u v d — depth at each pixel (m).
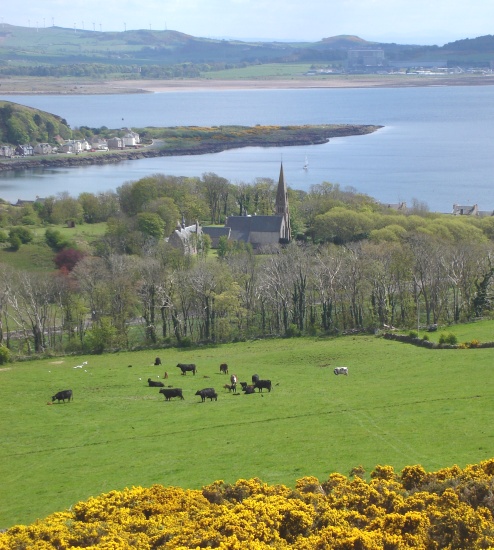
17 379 120.12
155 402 104.25
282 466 75.62
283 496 62.41
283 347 138.50
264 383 106.06
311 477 67.38
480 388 97.50
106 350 144.50
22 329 156.88
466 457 73.81
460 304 159.25
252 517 57.81
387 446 78.94
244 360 129.38
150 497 64.25
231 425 90.94
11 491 75.88
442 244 169.12
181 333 156.00
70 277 175.25
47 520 61.91
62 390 112.00
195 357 134.62
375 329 145.75
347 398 98.94
